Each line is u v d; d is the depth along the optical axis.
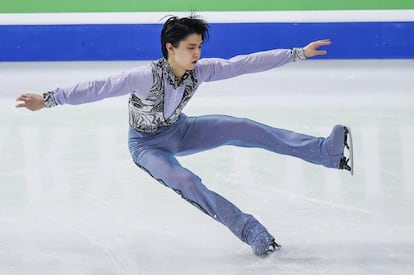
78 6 29.03
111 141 19.66
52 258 12.63
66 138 19.98
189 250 12.88
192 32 11.48
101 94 11.55
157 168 12.35
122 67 28.17
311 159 12.73
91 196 15.76
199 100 23.95
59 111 22.86
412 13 28.16
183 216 14.60
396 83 25.17
